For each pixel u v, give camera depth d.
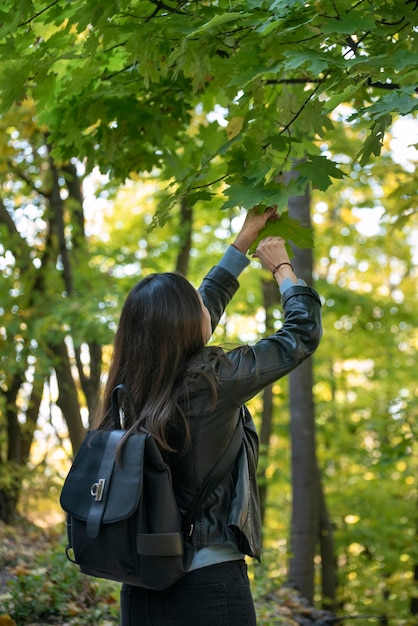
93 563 2.03
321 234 13.72
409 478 12.63
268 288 11.88
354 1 2.76
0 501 9.16
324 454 13.51
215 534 2.07
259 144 2.98
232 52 3.15
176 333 2.16
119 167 4.12
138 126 3.95
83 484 2.07
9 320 8.73
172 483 2.09
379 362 14.28
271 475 13.76
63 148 4.16
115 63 3.86
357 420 14.20
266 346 2.16
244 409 2.31
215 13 2.88
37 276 9.44
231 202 2.68
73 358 10.77
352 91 2.58
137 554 1.98
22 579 4.59
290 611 5.91
